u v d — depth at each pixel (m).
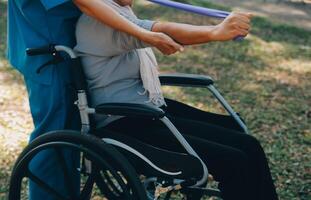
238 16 2.41
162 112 2.41
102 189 2.96
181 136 2.45
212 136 2.68
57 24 2.68
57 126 2.75
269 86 5.83
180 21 8.14
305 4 9.62
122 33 2.54
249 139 2.67
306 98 5.53
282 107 5.24
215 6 9.08
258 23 8.16
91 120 2.67
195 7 2.56
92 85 2.70
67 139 2.47
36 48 2.59
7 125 4.71
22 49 2.71
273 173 3.95
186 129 2.71
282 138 4.55
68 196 2.74
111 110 2.48
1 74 5.94
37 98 2.72
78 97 2.60
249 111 5.12
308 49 7.18
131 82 2.71
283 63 6.60
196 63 6.50
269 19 8.48
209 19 8.25
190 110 2.91
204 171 2.45
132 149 2.49
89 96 2.73
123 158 2.42
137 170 2.55
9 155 4.18
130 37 2.53
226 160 2.52
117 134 2.59
